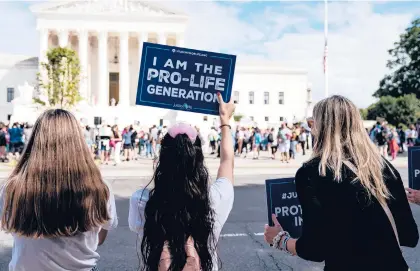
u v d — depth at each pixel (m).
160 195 2.25
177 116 49.06
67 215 2.42
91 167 2.57
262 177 17.55
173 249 2.15
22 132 24.95
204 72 3.29
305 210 2.47
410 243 2.52
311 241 2.40
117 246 7.04
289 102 81.00
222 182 2.55
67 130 2.54
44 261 2.44
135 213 2.43
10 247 7.03
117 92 73.75
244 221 8.96
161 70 3.29
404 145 33.22
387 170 2.58
